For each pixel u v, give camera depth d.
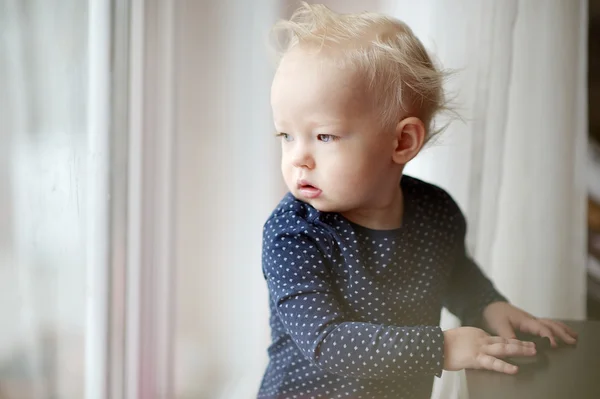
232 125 1.12
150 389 1.00
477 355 0.64
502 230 1.18
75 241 0.91
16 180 0.91
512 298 1.18
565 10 1.13
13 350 0.91
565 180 1.17
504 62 1.05
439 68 0.88
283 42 0.90
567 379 0.61
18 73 0.90
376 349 0.66
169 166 1.02
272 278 0.74
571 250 1.19
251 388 1.06
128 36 0.92
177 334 1.07
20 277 0.91
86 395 0.92
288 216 0.76
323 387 0.77
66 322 0.92
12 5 0.89
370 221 0.79
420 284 0.81
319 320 0.69
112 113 0.91
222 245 1.11
